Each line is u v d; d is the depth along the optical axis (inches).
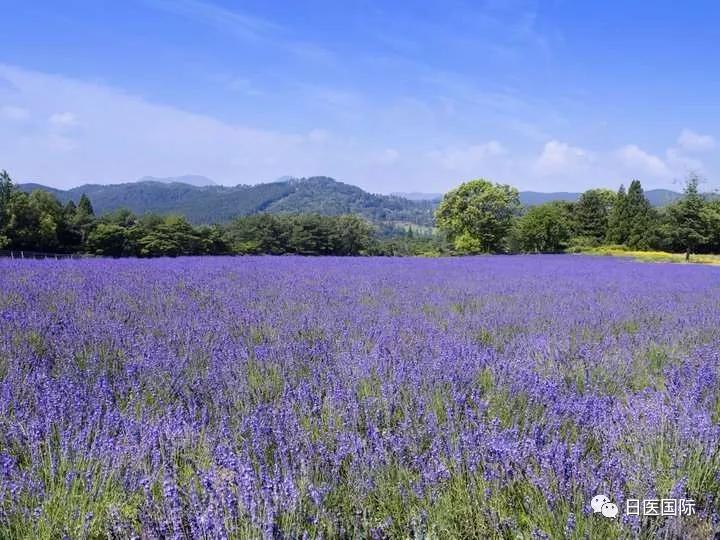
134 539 77.3
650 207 2277.3
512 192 2294.5
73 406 114.9
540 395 135.6
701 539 84.0
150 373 141.0
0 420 109.0
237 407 123.5
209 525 75.9
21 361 146.2
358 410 123.6
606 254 1585.9
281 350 168.6
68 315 209.3
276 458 98.0
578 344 200.2
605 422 118.9
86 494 85.5
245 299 277.0
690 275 628.7
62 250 2042.3
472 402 132.6
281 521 80.3
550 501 87.4
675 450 105.0
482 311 267.4
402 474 95.7
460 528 86.7
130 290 287.0
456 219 2220.7
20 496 85.0
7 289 266.2
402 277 453.4
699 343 214.1
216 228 2367.1
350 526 84.7
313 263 615.5
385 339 187.9
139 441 103.6
